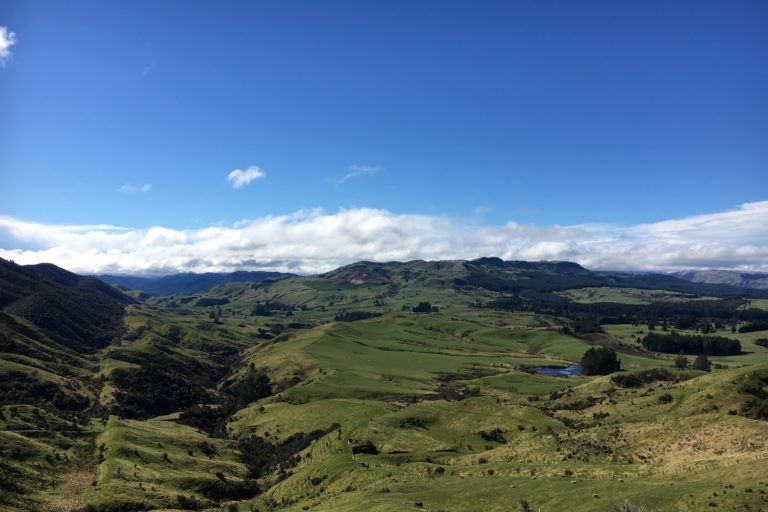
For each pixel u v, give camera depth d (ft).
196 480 414.41
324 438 485.97
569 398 598.34
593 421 442.50
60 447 440.86
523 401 636.07
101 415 604.08
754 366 428.15
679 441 304.71
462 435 463.01
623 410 447.83
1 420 464.65
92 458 430.20
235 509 375.86
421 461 387.55
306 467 421.59
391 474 346.95
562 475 286.25
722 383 413.80
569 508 236.43
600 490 248.93
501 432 454.40
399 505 256.11
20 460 388.57
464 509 259.80
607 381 627.46
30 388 597.11
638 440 323.57
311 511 302.86
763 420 328.08
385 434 456.86
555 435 378.73
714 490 221.25
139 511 346.54
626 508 219.20
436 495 282.97
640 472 271.49
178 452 474.90
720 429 303.89
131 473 397.39
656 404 436.76
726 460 258.37
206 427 646.33
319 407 599.16
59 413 552.41
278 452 513.86
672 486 237.45
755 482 219.82
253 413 646.74
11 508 323.98
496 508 253.24
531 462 329.93
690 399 414.41
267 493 404.36
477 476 312.29
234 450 533.55
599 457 314.35
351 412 558.15
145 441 472.44
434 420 497.05
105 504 342.03
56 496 357.61
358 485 342.64
